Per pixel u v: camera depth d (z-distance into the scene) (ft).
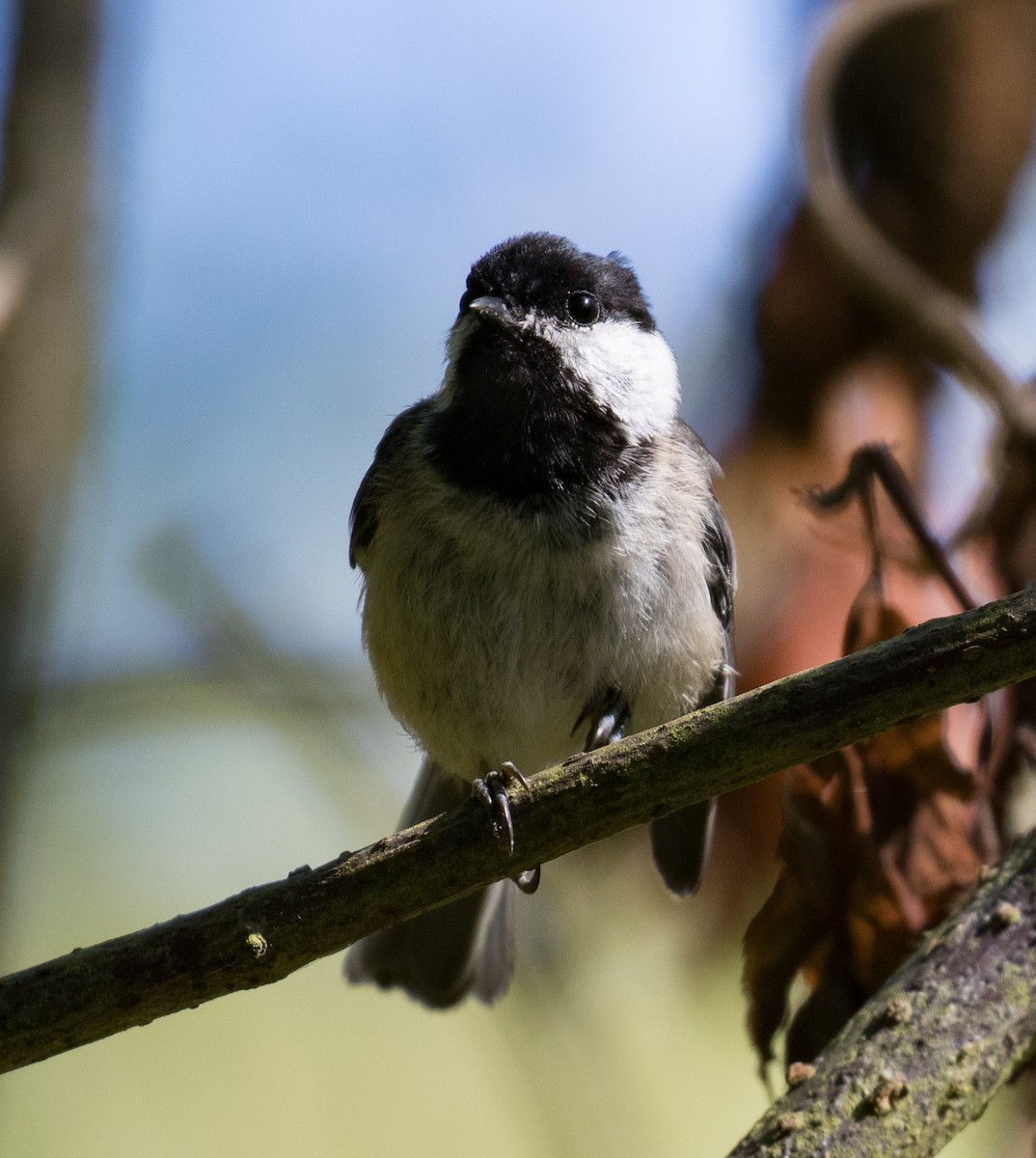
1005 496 20.70
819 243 22.49
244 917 16.37
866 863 18.67
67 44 27.48
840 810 18.84
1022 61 23.38
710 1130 33.30
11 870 26.11
